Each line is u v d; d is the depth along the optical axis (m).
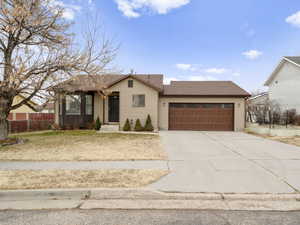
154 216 3.26
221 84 17.75
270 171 5.29
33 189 4.06
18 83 8.24
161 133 13.52
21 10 7.67
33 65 8.62
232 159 6.55
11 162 6.10
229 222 3.08
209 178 4.77
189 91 16.05
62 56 8.97
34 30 8.62
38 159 6.43
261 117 17.75
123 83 14.94
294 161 6.31
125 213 3.36
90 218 3.19
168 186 4.28
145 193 4.00
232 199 3.87
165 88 17.02
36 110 9.81
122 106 14.94
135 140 10.41
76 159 6.45
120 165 5.81
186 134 13.10
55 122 15.29
